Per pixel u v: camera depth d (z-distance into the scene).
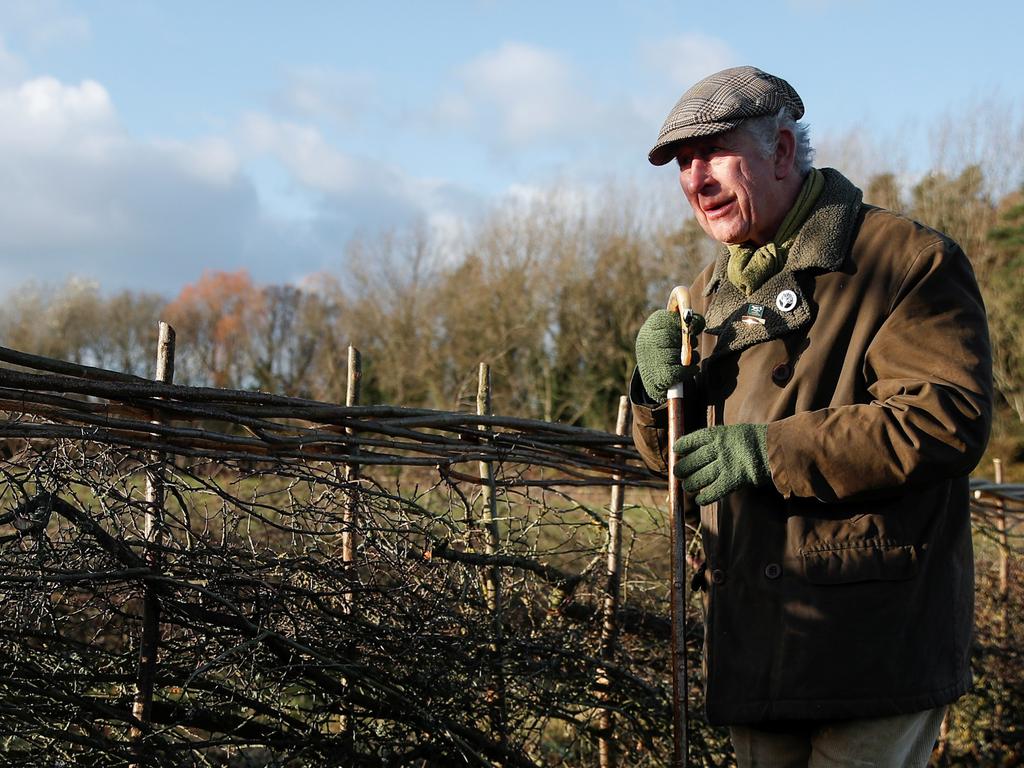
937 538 1.96
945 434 1.81
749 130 2.04
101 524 2.67
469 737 2.78
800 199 2.08
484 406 3.25
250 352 34.88
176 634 2.63
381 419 2.82
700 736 3.18
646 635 3.43
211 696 2.56
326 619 2.59
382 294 26.84
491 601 3.04
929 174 24.48
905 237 2.00
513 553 3.15
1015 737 4.20
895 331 1.94
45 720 2.33
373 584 2.72
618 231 26.02
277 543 2.96
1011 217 21.42
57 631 2.45
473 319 25.22
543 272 25.28
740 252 2.15
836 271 2.03
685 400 2.30
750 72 2.09
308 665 2.50
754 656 1.99
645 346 2.27
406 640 2.66
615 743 3.22
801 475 1.89
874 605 1.90
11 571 2.25
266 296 35.28
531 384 25.12
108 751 2.28
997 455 20.20
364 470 3.27
